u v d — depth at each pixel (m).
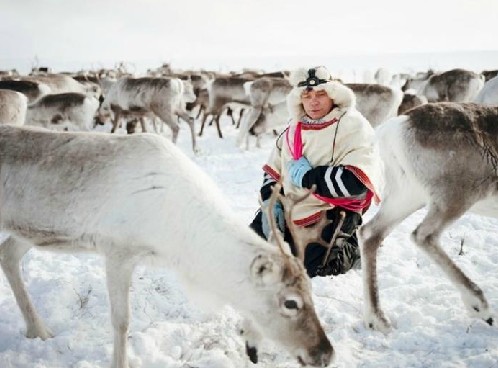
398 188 3.26
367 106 10.05
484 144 3.07
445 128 3.10
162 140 2.80
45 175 2.72
